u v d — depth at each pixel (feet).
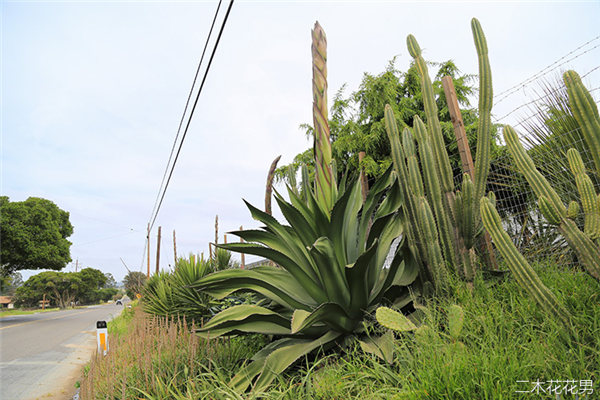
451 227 10.34
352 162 36.19
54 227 96.07
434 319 8.04
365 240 10.78
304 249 10.61
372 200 10.89
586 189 7.38
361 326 9.83
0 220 87.61
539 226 13.04
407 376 6.57
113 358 13.41
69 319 84.48
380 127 35.65
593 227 7.34
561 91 13.46
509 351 6.25
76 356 30.19
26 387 20.38
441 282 9.32
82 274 249.14
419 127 10.35
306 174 13.16
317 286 10.08
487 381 5.50
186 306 22.94
